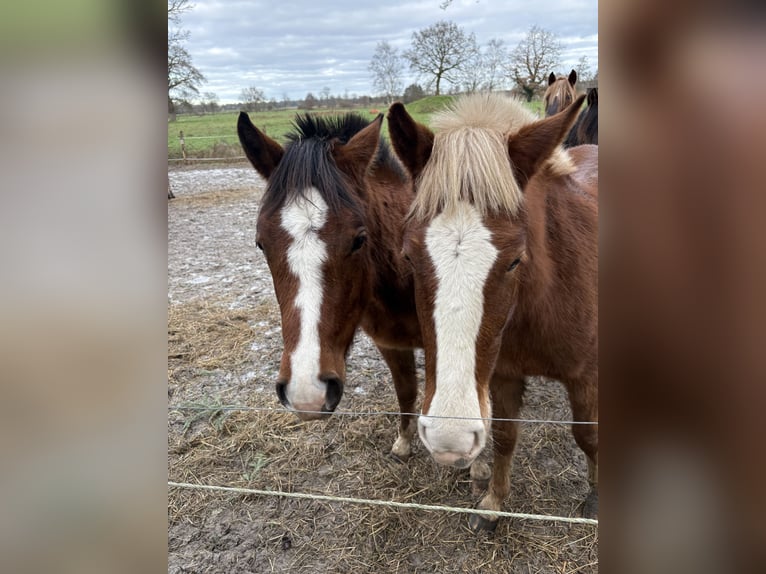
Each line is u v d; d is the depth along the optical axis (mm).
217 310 5109
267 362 4133
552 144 1773
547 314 2027
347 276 2174
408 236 1757
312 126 2549
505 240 1621
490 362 1697
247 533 2539
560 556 2297
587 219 2258
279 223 2064
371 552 2395
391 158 2836
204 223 8758
